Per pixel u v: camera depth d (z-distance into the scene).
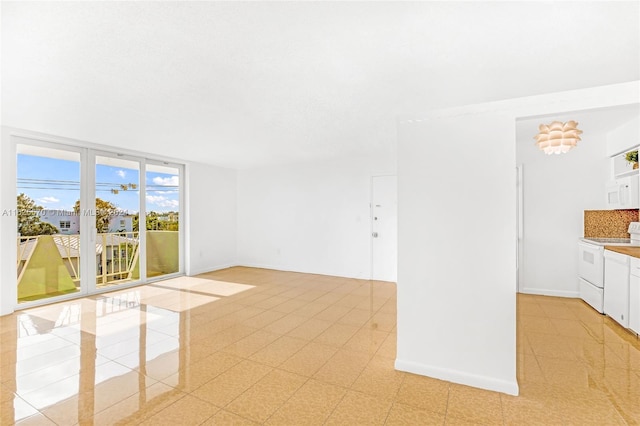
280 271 6.88
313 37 1.88
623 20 1.68
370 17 1.68
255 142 4.75
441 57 2.13
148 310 4.19
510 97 2.89
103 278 5.07
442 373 2.46
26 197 4.21
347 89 2.70
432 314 2.52
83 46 1.98
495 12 1.63
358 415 2.02
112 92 2.74
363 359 2.81
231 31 1.82
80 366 2.66
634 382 2.42
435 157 2.51
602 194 4.55
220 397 2.21
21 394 2.25
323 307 4.36
